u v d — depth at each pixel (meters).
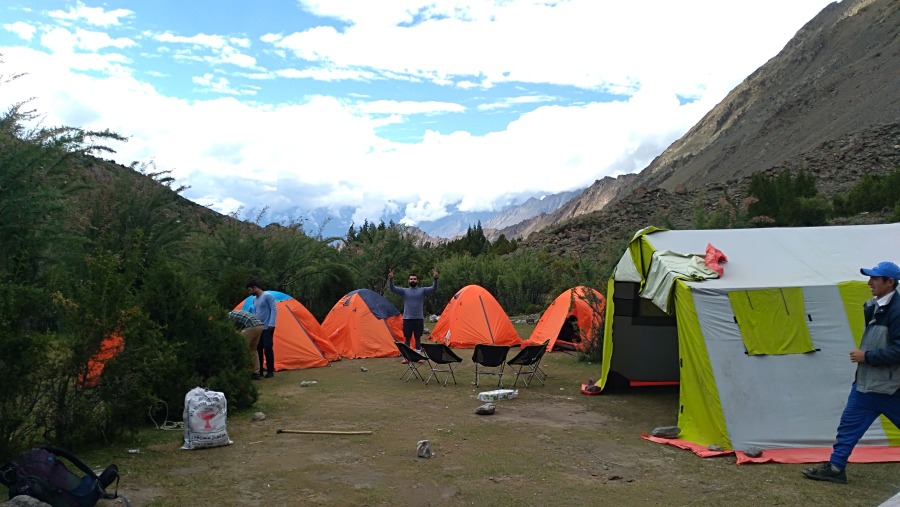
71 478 5.01
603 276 14.39
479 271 26.03
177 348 8.20
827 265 8.01
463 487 5.70
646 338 10.54
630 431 7.77
